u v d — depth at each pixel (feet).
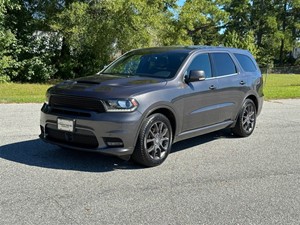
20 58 73.46
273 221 12.31
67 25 68.90
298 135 26.08
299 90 60.95
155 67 20.06
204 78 19.71
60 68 80.79
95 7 68.54
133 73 20.11
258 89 25.82
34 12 73.61
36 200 13.35
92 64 82.74
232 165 18.49
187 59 20.06
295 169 18.12
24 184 14.84
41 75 75.20
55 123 17.22
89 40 70.49
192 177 16.47
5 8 63.31
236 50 25.03
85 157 18.76
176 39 80.38
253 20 199.21
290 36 203.72
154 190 14.73
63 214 12.30
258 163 18.95
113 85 17.16
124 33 70.28
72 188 14.61
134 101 16.35
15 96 44.16
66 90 17.08
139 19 68.23
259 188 15.33
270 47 201.67
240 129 24.38
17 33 72.79
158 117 17.49
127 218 12.17
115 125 15.92
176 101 18.34
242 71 24.47
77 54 80.94
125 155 16.62
